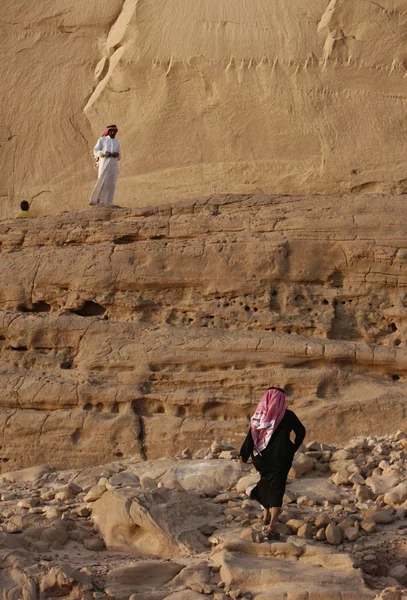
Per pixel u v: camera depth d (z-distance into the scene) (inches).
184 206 450.6
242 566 271.0
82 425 398.9
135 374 405.7
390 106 551.5
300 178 555.8
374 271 412.2
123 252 435.2
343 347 395.5
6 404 414.6
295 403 387.5
